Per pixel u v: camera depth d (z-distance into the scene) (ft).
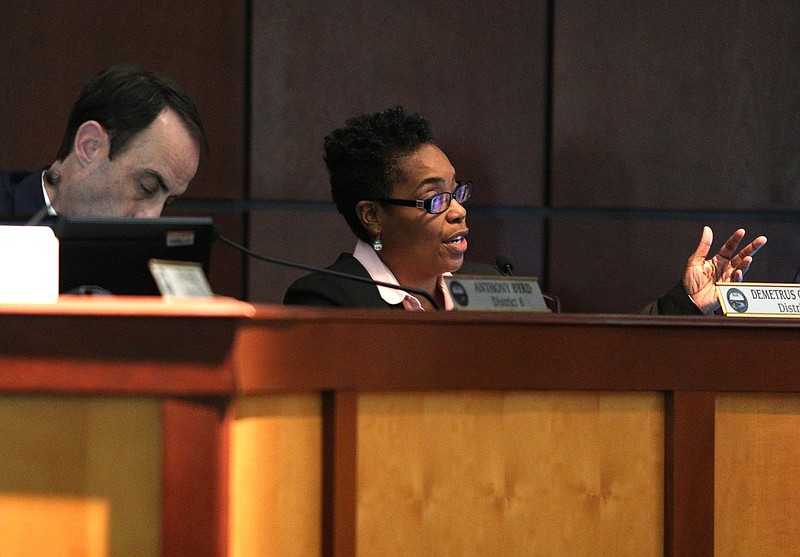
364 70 38.73
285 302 27.40
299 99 38.32
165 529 14.82
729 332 18.17
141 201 26.27
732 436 18.44
